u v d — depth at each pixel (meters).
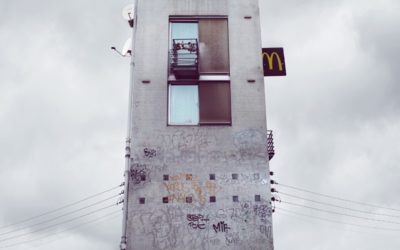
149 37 16.80
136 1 17.36
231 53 16.58
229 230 13.97
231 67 16.36
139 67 16.28
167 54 16.58
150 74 16.20
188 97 16.09
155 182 14.58
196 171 14.77
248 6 17.42
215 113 15.71
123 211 14.20
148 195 14.39
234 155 15.04
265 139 15.30
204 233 13.91
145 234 13.88
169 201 14.32
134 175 14.66
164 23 17.06
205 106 15.80
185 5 17.36
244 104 15.81
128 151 15.03
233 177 14.71
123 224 14.01
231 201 14.36
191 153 15.03
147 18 17.11
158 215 14.13
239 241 13.83
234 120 15.55
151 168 14.77
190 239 13.84
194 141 15.21
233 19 17.14
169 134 15.28
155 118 15.49
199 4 17.39
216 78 16.22
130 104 15.78
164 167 14.80
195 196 14.41
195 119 15.76
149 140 15.16
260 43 16.78
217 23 17.12
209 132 15.36
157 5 17.34
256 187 14.58
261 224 14.06
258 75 16.27
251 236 13.91
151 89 15.95
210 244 13.79
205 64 16.44
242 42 16.78
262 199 14.41
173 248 13.73
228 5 17.39
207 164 14.88
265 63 17.48
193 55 16.16
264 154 15.07
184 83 16.30
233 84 16.09
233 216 14.15
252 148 15.15
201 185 14.58
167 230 13.94
